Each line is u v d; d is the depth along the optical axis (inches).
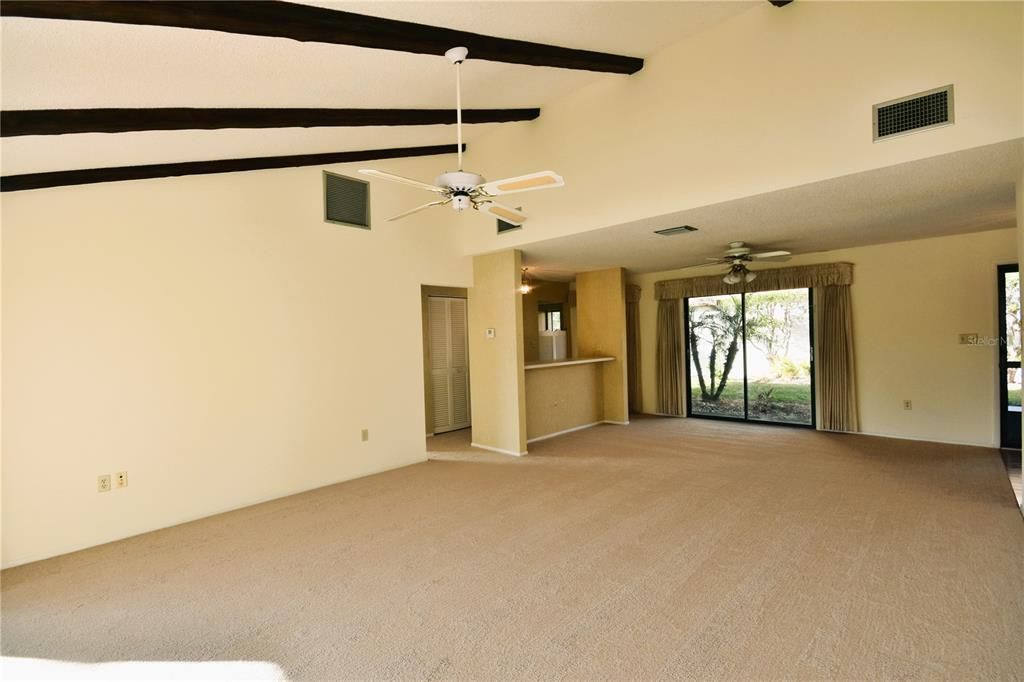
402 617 93.1
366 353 191.0
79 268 127.8
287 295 168.7
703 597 96.8
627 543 122.3
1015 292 197.5
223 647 85.6
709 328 293.6
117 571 114.0
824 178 122.1
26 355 120.4
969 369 207.8
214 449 151.0
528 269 285.4
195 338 147.6
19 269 119.4
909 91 110.0
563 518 140.0
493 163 208.1
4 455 117.4
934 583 99.0
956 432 211.6
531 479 179.3
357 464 187.2
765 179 131.9
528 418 242.5
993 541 116.7
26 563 119.0
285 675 78.1
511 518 141.2
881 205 149.8
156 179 140.1
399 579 107.7
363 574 110.3
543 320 368.5
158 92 96.3
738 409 283.1
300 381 171.6
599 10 119.2
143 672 79.7
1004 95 99.3
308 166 172.7
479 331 232.2
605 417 291.3
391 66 116.7
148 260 138.9
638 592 99.4
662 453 211.8
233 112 112.1
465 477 183.9
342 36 92.5
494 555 118.0
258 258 161.6
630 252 227.8
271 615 95.0
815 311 247.1
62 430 125.3
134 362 136.5
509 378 219.5
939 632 83.6
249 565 115.9
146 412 138.4
